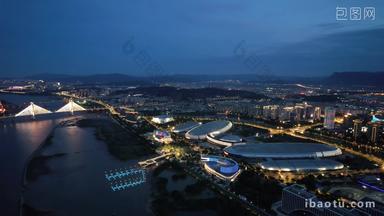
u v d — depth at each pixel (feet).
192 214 637.30
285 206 631.56
